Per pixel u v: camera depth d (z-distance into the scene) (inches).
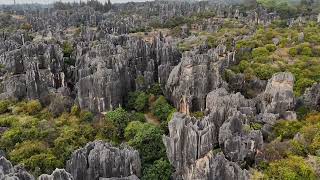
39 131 3093.0
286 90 3203.7
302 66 4461.1
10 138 2962.6
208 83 3631.9
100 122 3378.4
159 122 3577.8
